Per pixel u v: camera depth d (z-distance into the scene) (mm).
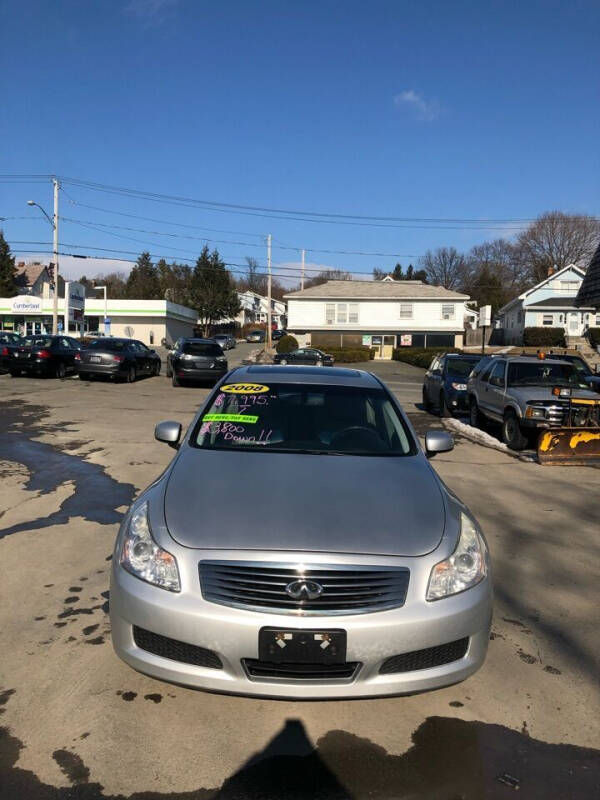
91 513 6176
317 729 2879
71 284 38250
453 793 2508
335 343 52625
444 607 2850
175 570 2871
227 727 2877
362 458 3953
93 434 10906
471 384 13320
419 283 55500
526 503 7168
